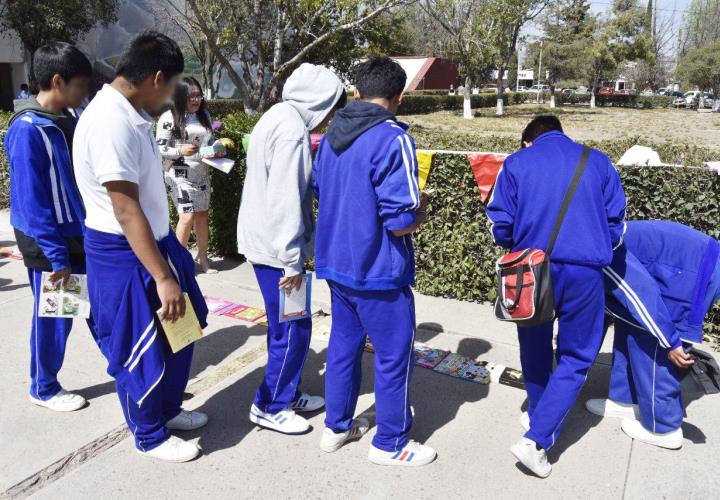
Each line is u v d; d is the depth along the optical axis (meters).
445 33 32.88
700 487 2.71
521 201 2.73
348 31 19.25
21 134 2.84
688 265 2.96
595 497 2.66
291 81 2.84
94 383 3.59
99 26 22.36
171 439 2.90
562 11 42.00
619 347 3.22
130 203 2.41
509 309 2.70
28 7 18.97
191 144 5.12
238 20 14.75
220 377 3.70
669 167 4.18
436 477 2.79
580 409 3.37
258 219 2.89
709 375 3.07
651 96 49.78
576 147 2.73
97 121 2.40
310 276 2.98
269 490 2.70
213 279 5.44
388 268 2.61
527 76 57.62
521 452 2.76
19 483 2.71
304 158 2.74
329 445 2.95
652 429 3.01
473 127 25.72
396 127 2.54
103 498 2.64
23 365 3.79
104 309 2.62
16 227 3.03
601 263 2.63
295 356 3.03
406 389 2.78
